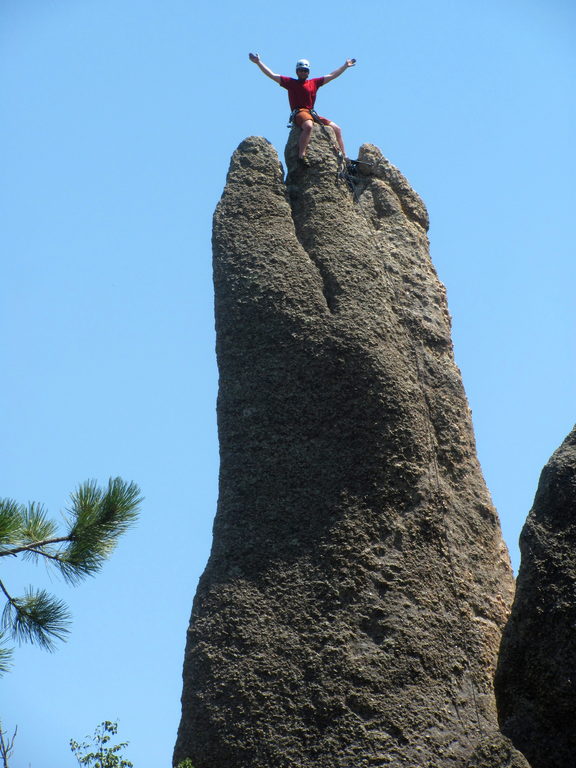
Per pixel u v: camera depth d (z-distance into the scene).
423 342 54.19
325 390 51.00
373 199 57.44
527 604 44.84
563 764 43.88
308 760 45.66
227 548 49.28
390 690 46.69
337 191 56.47
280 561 48.72
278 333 51.97
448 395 53.47
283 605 48.00
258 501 49.78
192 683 47.53
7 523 37.06
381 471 50.00
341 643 47.22
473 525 51.41
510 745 44.66
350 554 48.66
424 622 48.06
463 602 49.25
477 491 52.25
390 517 49.50
